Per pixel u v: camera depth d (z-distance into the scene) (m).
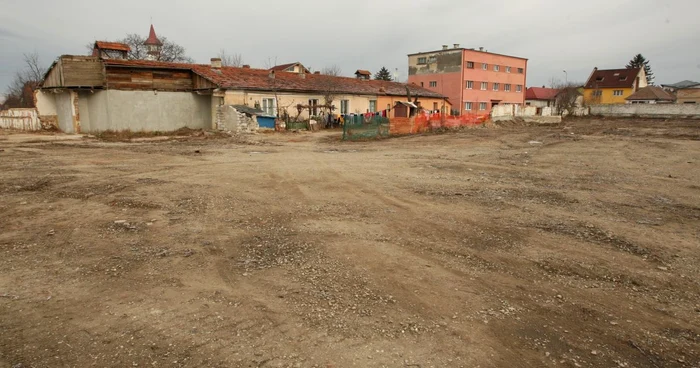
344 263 5.37
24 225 6.82
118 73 26.36
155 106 27.75
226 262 5.38
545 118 39.91
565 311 4.29
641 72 72.25
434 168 13.24
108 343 3.58
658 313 4.29
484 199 9.00
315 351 3.50
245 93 28.75
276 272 5.08
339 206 8.25
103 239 6.20
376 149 18.69
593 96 73.19
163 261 5.39
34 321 3.92
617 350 3.63
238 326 3.88
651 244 6.27
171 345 3.56
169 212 7.66
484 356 3.49
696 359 3.52
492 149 18.83
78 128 25.88
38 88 27.58
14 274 4.96
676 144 20.97
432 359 3.42
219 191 9.41
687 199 9.31
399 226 6.98
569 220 7.47
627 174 12.48
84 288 4.62
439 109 45.28
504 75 63.88
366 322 3.98
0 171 11.73
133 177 10.99
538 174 12.34
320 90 32.97
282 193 9.33
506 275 5.12
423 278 4.98
